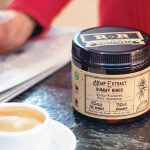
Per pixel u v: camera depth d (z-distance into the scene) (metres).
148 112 0.52
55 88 0.60
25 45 0.73
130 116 0.50
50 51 0.71
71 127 0.51
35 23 0.76
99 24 0.82
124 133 0.50
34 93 0.59
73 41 0.51
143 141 0.49
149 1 0.75
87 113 0.51
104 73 0.48
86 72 0.49
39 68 0.64
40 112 0.45
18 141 0.41
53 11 0.78
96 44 0.50
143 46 0.49
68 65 0.66
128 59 0.48
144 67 0.49
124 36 0.52
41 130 0.42
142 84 0.50
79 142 0.49
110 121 0.50
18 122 0.43
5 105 0.46
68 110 0.54
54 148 0.45
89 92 0.50
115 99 0.49
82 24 1.28
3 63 0.66
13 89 0.58
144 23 0.77
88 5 1.25
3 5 0.94
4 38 0.71
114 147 0.48
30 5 0.76
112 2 0.79
